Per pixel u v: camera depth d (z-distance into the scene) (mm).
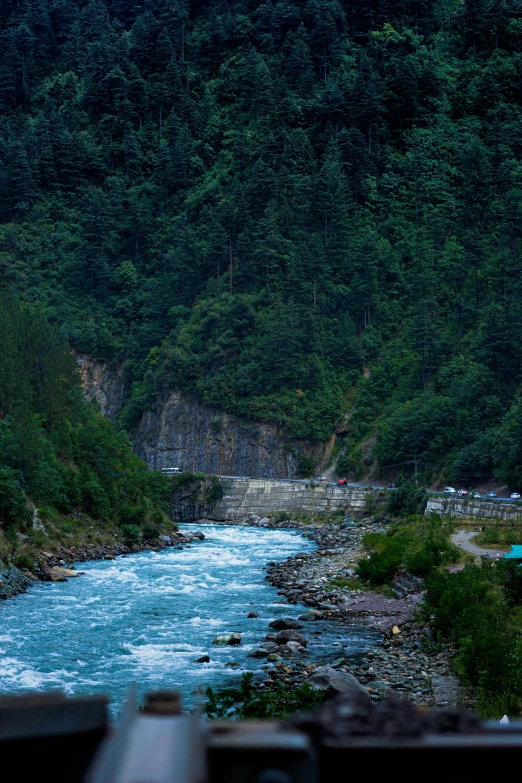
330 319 171125
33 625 42656
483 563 45219
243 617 46438
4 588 52656
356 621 45469
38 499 74250
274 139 198125
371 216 194500
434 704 27047
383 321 171875
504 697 25625
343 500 124000
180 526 123562
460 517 92750
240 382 161500
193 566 70062
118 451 93312
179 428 165250
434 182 199000
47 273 197125
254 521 127750
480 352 134750
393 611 47719
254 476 155500
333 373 163375
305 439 155500
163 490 101688
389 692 29219
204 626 43562
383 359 163750
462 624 35406
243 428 159000
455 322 164125
